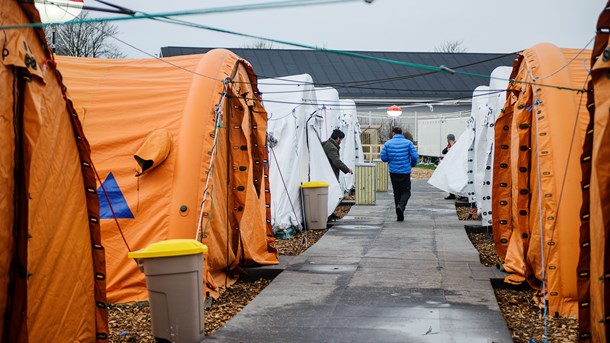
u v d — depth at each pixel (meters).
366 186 19.88
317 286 9.05
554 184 7.83
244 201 10.13
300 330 6.98
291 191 14.02
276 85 14.67
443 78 39.44
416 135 39.38
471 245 12.35
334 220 16.23
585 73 8.45
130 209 8.70
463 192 19.20
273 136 14.07
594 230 5.37
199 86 9.25
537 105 8.20
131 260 8.55
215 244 9.34
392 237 13.39
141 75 9.63
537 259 8.32
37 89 5.11
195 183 8.67
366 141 32.28
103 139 9.02
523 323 7.44
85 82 9.45
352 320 7.34
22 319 4.96
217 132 8.98
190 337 6.59
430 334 6.75
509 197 9.78
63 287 5.73
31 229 5.25
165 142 8.76
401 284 9.10
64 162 5.71
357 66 39.97
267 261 10.60
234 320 7.39
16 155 4.95
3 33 4.74
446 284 9.05
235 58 9.98
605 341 5.20
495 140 9.70
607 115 5.03
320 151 16.42
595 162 5.16
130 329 7.43
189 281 6.59
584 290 5.65
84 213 5.99
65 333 5.79
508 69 13.66
